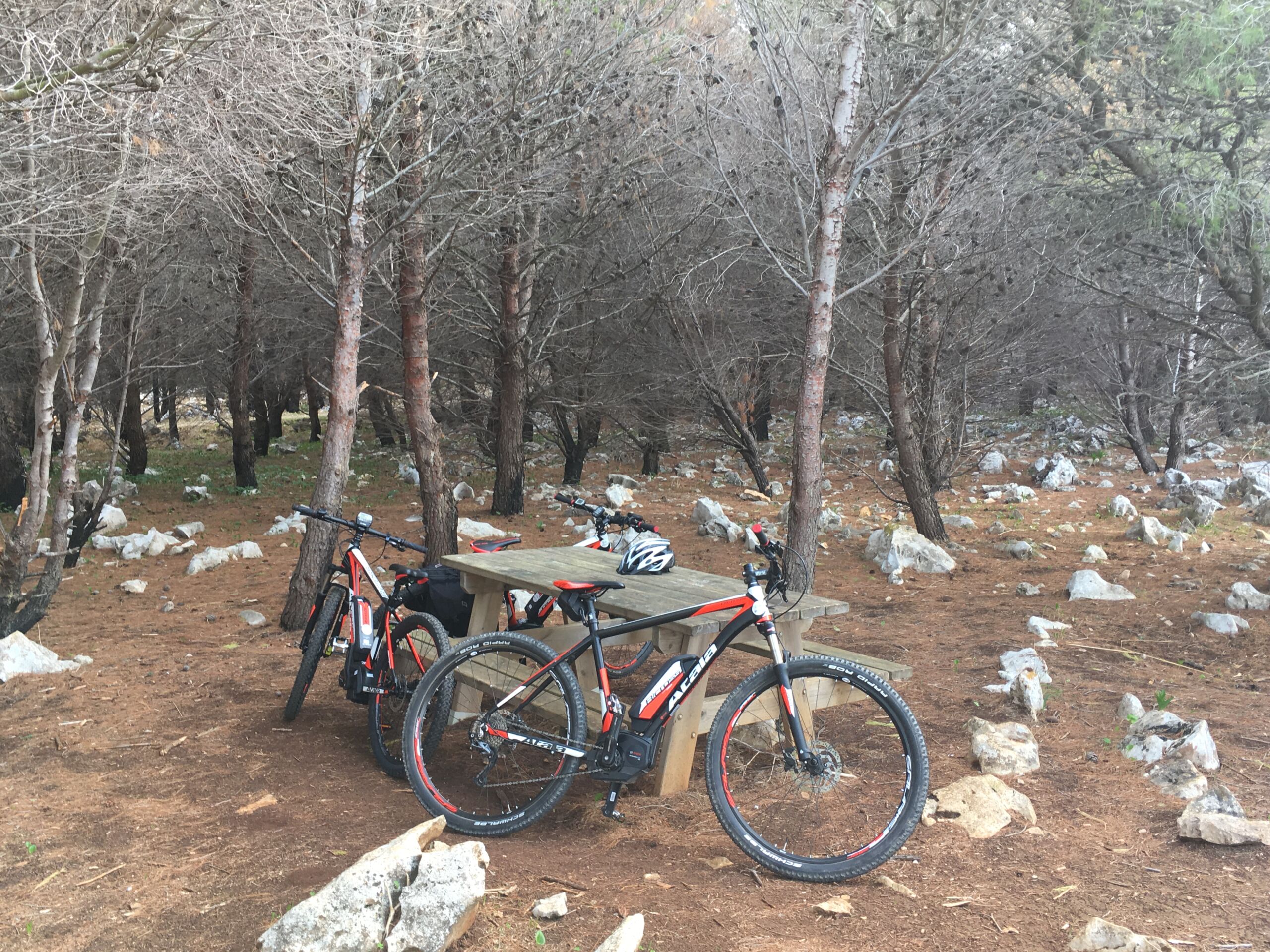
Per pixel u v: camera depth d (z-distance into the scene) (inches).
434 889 106.3
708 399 577.6
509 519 516.7
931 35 301.7
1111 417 666.2
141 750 183.6
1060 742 183.0
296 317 613.3
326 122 249.1
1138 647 256.1
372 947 104.0
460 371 641.6
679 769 157.5
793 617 155.1
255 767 173.9
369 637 176.2
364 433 1038.4
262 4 183.5
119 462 816.3
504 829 141.3
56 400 485.1
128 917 116.6
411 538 452.4
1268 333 347.9
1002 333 494.9
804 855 135.0
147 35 169.0
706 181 422.3
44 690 223.6
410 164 315.3
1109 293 390.3
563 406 598.9
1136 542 421.4
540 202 390.3
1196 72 321.4
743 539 436.1
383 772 171.5
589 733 157.3
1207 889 122.8
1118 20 329.7
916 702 211.3
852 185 265.9
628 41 339.9
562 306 530.9
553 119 330.0
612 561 198.4
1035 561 392.8
